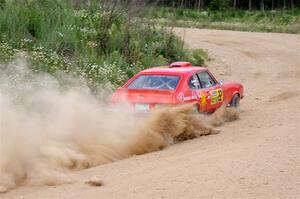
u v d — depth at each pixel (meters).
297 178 16.92
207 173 17.62
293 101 36.00
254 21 114.38
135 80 27.23
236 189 15.85
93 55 37.72
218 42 75.62
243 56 64.25
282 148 20.97
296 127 25.72
